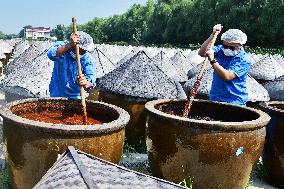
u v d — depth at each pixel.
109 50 19.52
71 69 5.01
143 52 6.95
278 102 5.89
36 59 6.98
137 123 6.45
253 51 40.28
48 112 4.61
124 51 21.28
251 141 4.28
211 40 5.25
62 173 2.53
